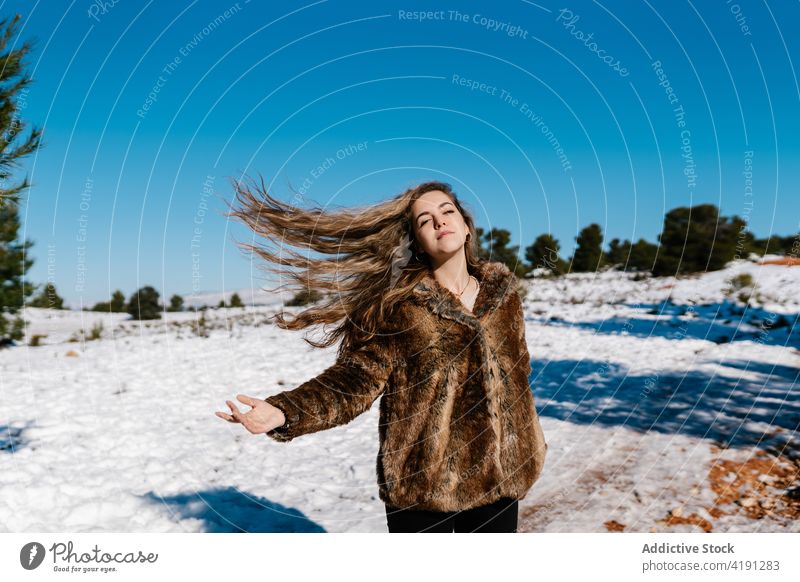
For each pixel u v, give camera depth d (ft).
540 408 21.49
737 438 16.79
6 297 31.27
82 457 18.30
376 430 21.15
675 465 15.65
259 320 47.80
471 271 8.92
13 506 14.32
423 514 8.13
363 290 9.18
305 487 16.52
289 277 11.20
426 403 7.95
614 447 17.26
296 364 31.65
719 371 23.40
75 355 34.60
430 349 8.04
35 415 22.43
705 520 13.01
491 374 8.11
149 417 22.59
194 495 15.88
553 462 16.72
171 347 37.01
